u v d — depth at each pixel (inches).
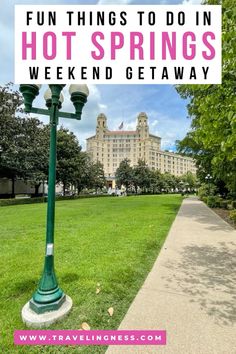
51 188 122.9
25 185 1486.2
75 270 179.9
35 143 1112.8
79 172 1519.4
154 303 130.7
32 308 116.8
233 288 149.9
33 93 123.8
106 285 152.9
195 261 202.2
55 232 322.0
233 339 100.3
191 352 93.0
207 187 912.9
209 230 342.6
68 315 118.4
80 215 512.7
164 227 356.8
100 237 289.6
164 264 194.5
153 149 4562.0
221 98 166.7
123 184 2662.4
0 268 186.1
